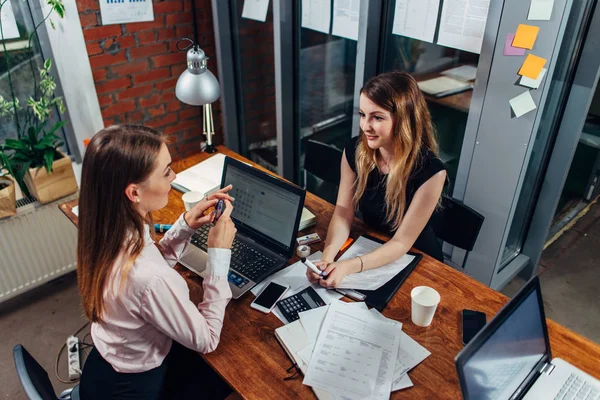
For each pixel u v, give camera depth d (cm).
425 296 136
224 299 130
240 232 171
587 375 120
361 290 149
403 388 118
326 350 126
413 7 210
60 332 238
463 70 209
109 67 270
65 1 240
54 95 262
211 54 314
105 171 107
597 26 180
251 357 127
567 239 294
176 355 136
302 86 304
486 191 211
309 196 202
